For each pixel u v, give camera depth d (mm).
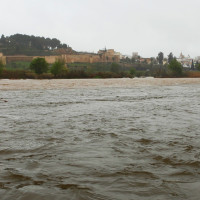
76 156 3543
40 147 3996
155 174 2875
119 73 74812
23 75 62219
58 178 2748
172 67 85438
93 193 2375
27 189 2459
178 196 2311
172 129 5449
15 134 4910
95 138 4605
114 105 10312
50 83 31344
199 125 5918
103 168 3064
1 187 2508
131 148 3955
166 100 12719
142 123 6188
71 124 6008
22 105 10172
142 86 28391
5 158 3459
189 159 3412
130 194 2357
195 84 34719
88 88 23984
